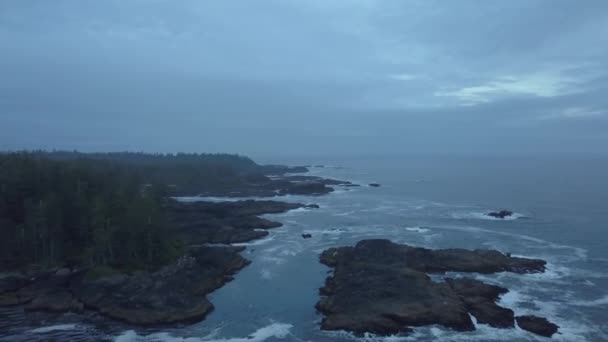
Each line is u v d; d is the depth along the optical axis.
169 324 49.94
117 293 55.91
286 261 73.69
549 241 85.38
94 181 84.62
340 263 68.94
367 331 46.78
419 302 50.47
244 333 47.81
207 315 52.44
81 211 71.31
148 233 66.62
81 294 56.94
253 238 88.94
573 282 61.16
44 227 65.75
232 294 59.09
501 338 44.97
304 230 98.44
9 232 68.12
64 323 50.69
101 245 63.44
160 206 86.81
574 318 49.47
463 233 93.12
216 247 77.19
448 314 48.09
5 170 78.75
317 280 64.19
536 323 46.81
